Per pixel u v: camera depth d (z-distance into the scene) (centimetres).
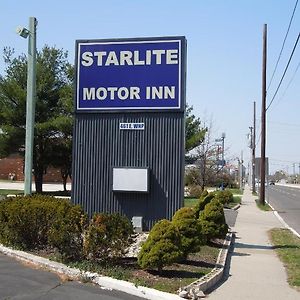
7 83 3625
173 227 920
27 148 1449
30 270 927
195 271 975
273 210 3350
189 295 780
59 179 6969
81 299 741
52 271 923
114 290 808
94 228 949
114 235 955
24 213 1125
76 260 971
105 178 1418
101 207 1412
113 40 1429
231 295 848
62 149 3747
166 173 1387
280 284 960
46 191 4425
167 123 1398
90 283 846
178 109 1388
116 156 1417
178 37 1400
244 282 967
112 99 1425
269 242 1634
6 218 1170
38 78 3625
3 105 3609
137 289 788
